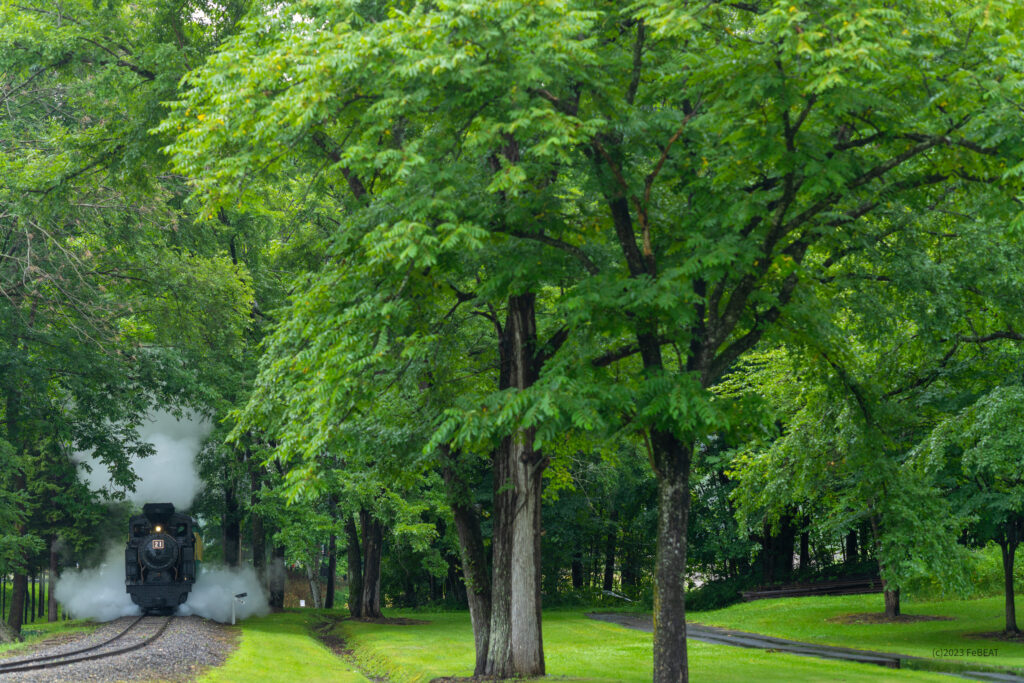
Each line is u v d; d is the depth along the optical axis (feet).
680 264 43.09
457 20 35.86
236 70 40.29
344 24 39.11
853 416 56.59
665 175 44.06
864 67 35.19
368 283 44.60
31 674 53.57
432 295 49.42
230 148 44.14
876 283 52.29
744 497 84.48
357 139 44.83
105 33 65.87
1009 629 84.33
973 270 52.08
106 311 88.99
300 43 38.78
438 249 37.81
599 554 173.68
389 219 41.63
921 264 49.03
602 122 37.50
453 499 62.75
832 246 48.67
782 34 34.14
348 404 47.52
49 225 79.71
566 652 75.72
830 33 35.96
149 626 89.71
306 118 37.11
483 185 44.73
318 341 43.57
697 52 42.16
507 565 57.26
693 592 158.81
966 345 68.33
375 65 37.81
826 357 52.31
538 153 36.47
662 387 40.27
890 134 40.91
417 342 46.09
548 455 57.62
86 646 69.87
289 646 82.38
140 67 61.62
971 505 74.02
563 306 43.19
